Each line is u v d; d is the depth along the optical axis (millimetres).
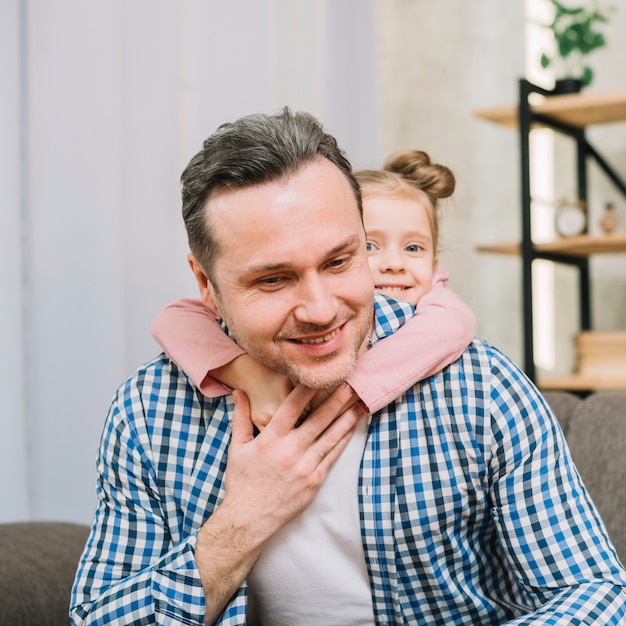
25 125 2072
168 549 1127
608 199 3104
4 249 1978
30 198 2068
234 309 983
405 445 1086
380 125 3225
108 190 2162
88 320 2115
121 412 1166
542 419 1072
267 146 955
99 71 2158
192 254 1086
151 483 1134
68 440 2088
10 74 1996
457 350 1092
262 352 991
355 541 1095
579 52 2938
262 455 1055
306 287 950
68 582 1348
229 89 2529
